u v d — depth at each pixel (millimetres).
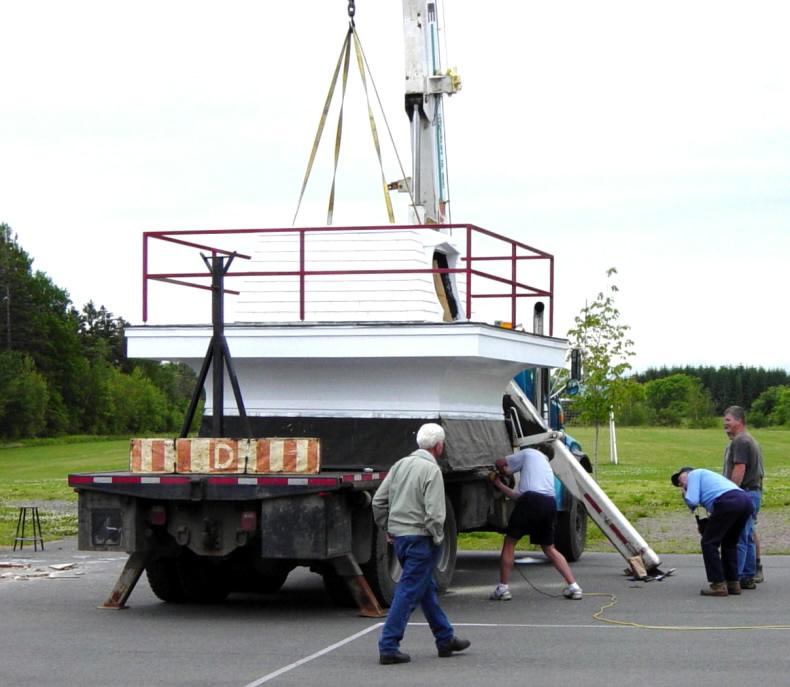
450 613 12242
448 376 13367
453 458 13344
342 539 11695
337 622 11680
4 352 104938
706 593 13469
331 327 13203
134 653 9891
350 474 11781
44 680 8789
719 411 142750
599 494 15297
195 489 11648
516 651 9898
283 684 8609
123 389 119938
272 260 14383
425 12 18859
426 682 8641
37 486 39406
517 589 14406
